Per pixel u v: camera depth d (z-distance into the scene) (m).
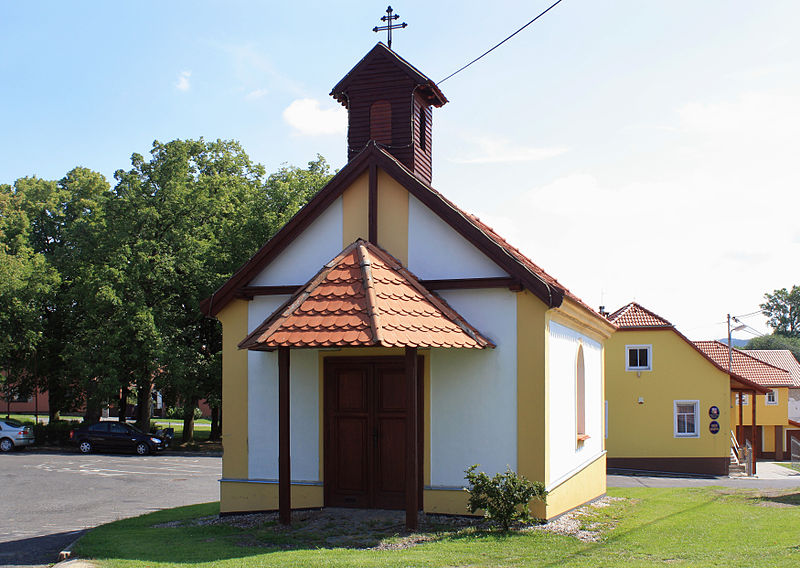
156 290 37.22
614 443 34.97
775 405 52.06
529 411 12.54
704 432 34.31
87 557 10.19
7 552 11.70
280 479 12.09
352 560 9.38
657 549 10.43
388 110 15.43
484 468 12.67
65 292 42.62
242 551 10.30
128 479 24.45
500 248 12.88
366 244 13.52
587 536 11.42
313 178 40.97
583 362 16.42
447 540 10.87
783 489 19.67
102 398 37.47
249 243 38.25
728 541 11.16
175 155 38.75
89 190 48.00
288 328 11.45
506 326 12.82
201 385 37.94
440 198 13.36
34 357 42.97
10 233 45.09
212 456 35.31
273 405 14.05
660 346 34.97
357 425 13.30
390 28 15.81
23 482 23.19
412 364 11.52
